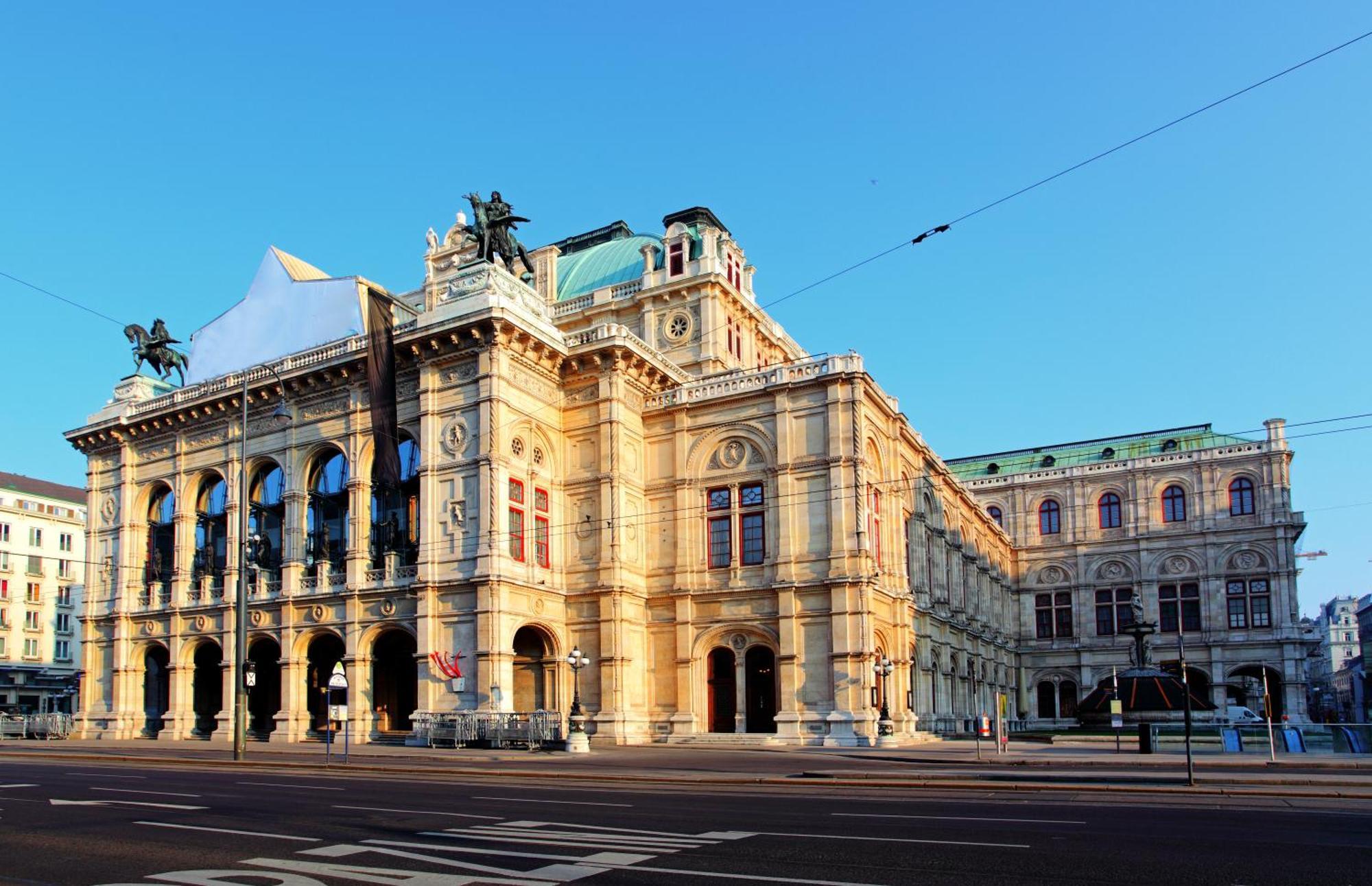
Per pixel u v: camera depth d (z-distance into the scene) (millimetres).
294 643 49719
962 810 19188
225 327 60906
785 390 48250
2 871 13133
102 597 58625
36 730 57969
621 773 28094
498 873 12633
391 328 47719
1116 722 45781
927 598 58750
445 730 42969
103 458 60531
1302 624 82250
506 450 45969
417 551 47344
